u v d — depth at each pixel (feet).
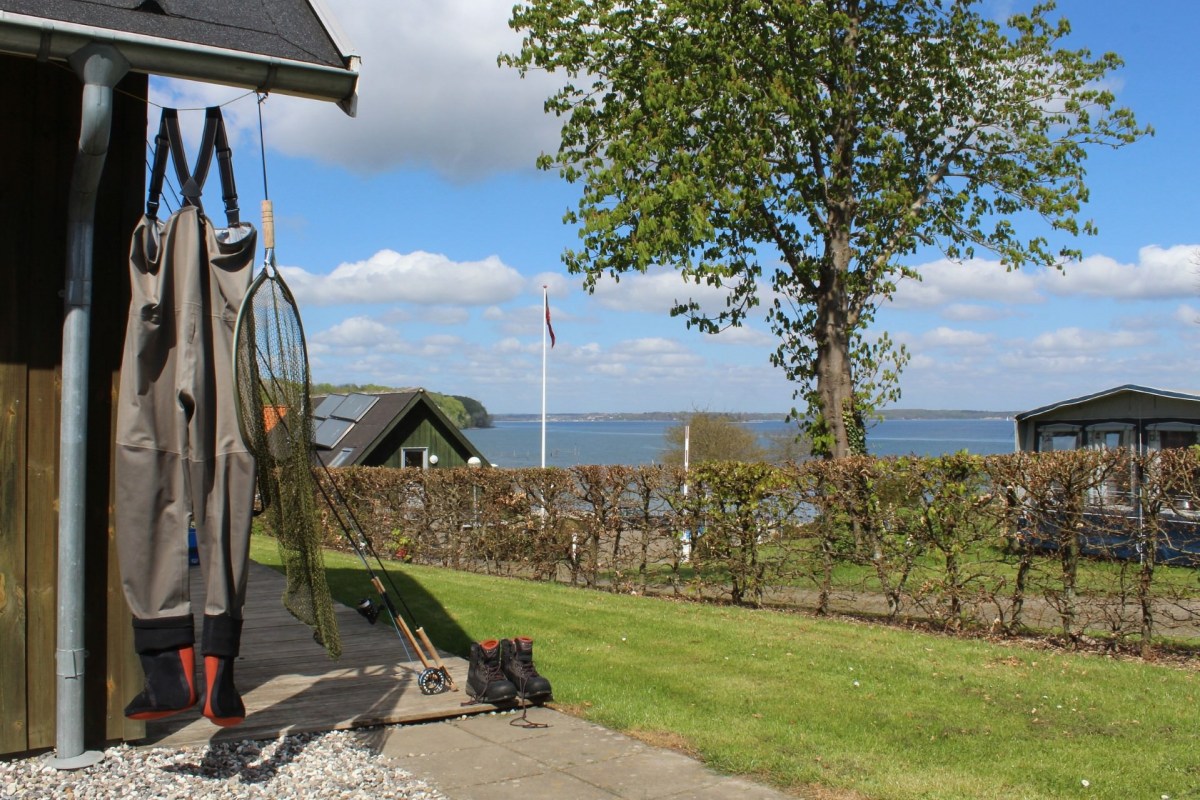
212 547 15.34
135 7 15.55
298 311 17.02
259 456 16.10
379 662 24.73
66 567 15.93
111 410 16.92
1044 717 20.63
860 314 57.26
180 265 15.66
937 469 32.58
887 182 55.47
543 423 87.92
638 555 43.29
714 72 50.14
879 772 16.78
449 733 18.94
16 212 16.22
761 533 38.04
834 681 24.04
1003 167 58.03
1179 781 16.38
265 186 16.34
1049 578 30.50
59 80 16.57
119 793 15.02
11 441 16.14
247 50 15.47
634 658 26.76
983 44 57.21
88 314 16.02
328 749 17.58
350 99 16.35
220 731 18.29
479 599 38.17
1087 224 57.93
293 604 18.30
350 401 102.63
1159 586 28.02
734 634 30.42
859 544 35.09
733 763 17.11
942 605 32.81
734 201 49.16
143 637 15.05
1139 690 23.11
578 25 53.36
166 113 16.31
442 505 58.08
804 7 49.57
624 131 51.39
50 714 16.51
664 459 108.68
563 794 15.61
